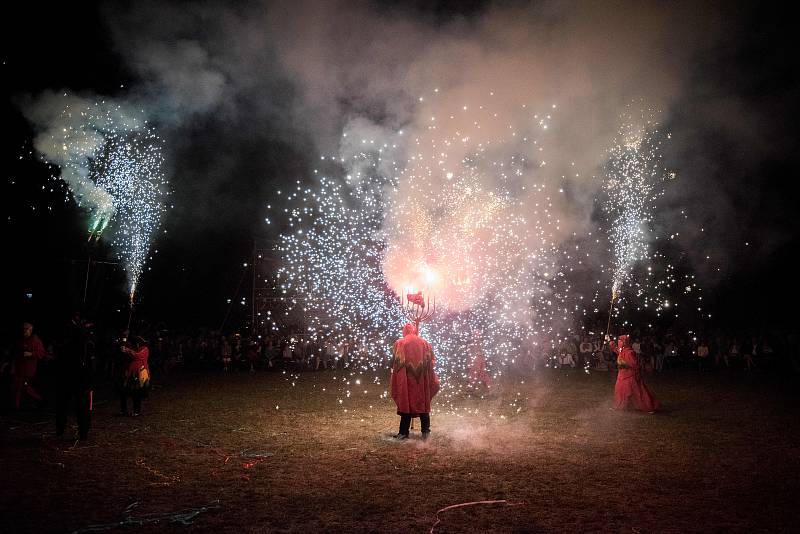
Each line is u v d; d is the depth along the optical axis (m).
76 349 9.07
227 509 5.84
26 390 11.84
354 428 10.08
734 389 15.46
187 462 7.70
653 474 7.11
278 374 19.77
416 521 5.52
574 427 10.16
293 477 7.00
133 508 5.87
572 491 6.43
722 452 8.25
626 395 11.87
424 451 8.34
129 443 8.83
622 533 5.23
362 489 6.51
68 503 6.02
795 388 15.67
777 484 6.69
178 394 14.57
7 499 6.14
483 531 5.27
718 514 5.71
